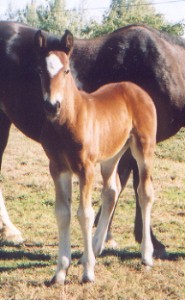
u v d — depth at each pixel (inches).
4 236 291.4
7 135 299.6
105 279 219.8
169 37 281.4
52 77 199.3
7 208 370.3
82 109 210.5
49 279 219.9
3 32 283.9
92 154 212.2
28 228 323.9
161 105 271.3
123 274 226.5
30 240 295.0
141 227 267.4
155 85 269.9
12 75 277.7
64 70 201.8
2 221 295.6
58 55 202.4
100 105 224.5
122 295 204.1
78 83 275.6
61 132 206.5
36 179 454.3
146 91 271.1
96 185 432.8
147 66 270.4
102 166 243.6
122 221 341.7
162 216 357.4
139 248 270.7
